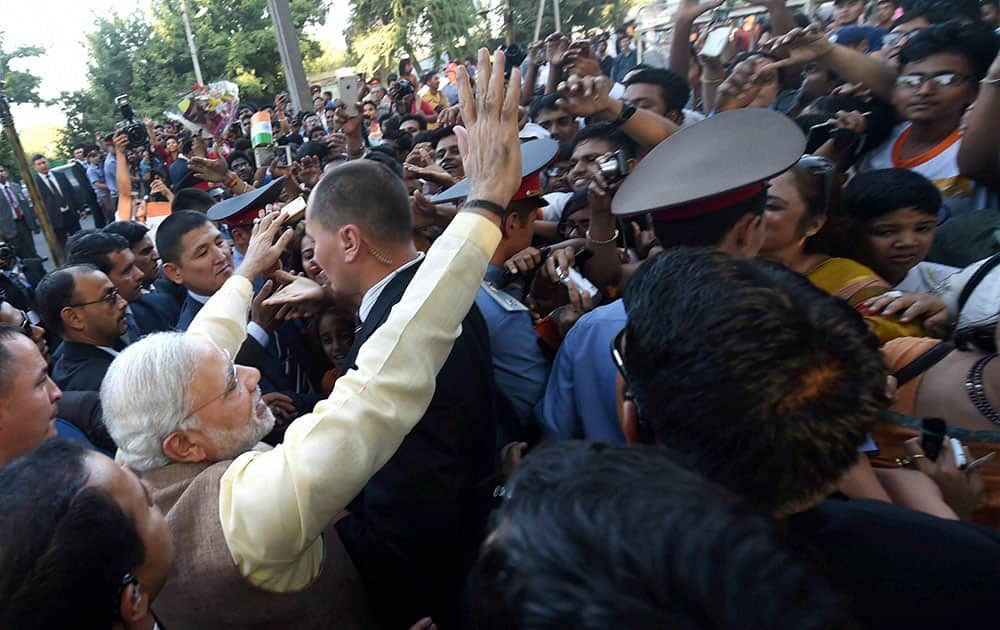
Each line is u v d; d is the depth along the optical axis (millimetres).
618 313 1479
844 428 694
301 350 2400
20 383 1363
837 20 5770
